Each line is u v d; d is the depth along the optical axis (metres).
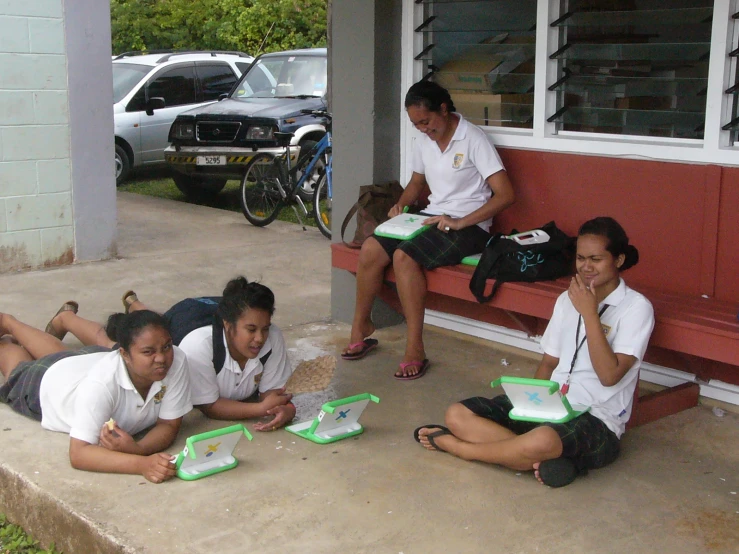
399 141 5.36
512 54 4.95
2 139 6.62
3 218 6.74
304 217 9.47
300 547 2.93
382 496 3.29
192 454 3.38
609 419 3.46
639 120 4.50
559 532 3.03
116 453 3.43
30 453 3.62
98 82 7.03
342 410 3.77
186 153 10.30
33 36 6.64
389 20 5.14
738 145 4.13
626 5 4.48
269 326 3.78
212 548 2.92
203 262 7.32
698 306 4.01
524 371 4.71
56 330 4.80
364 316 4.93
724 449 3.72
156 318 3.41
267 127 9.77
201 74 12.75
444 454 3.65
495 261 4.34
